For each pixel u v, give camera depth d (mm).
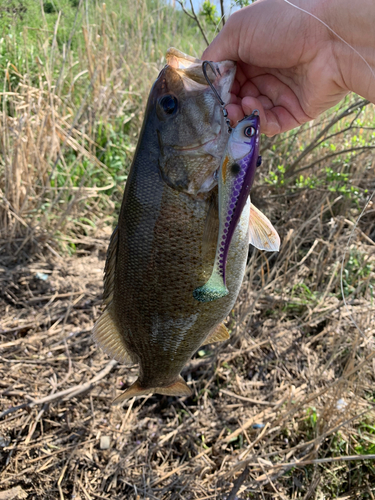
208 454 489
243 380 571
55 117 772
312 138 854
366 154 821
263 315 656
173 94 287
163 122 290
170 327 313
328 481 465
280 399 545
